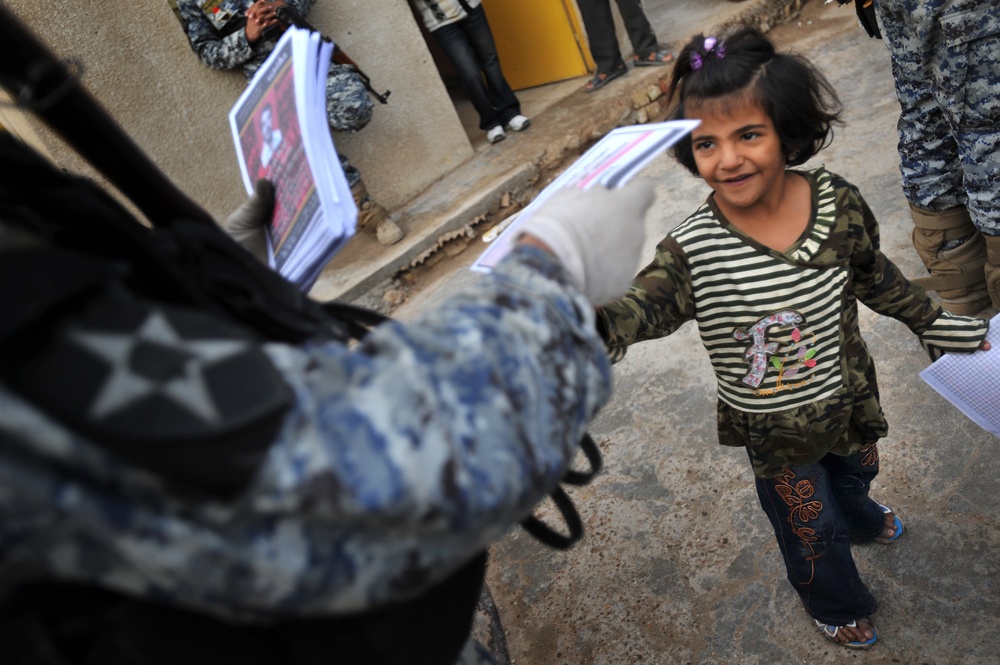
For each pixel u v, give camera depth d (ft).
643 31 16.19
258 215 3.49
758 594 6.84
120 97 11.93
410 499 1.81
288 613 2.02
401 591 2.05
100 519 1.70
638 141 3.21
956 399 5.41
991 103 6.72
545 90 17.62
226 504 1.70
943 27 6.59
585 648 6.90
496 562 7.93
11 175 2.04
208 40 12.20
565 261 2.64
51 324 1.62
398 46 14.19
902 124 7.93
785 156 4.81
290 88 3.36
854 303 5.31
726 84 4.48
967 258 8.20
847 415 5.34
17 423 1.60
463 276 13.25
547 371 2.22
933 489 7.14
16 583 2.10
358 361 1.94
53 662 2.22
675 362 9.54
